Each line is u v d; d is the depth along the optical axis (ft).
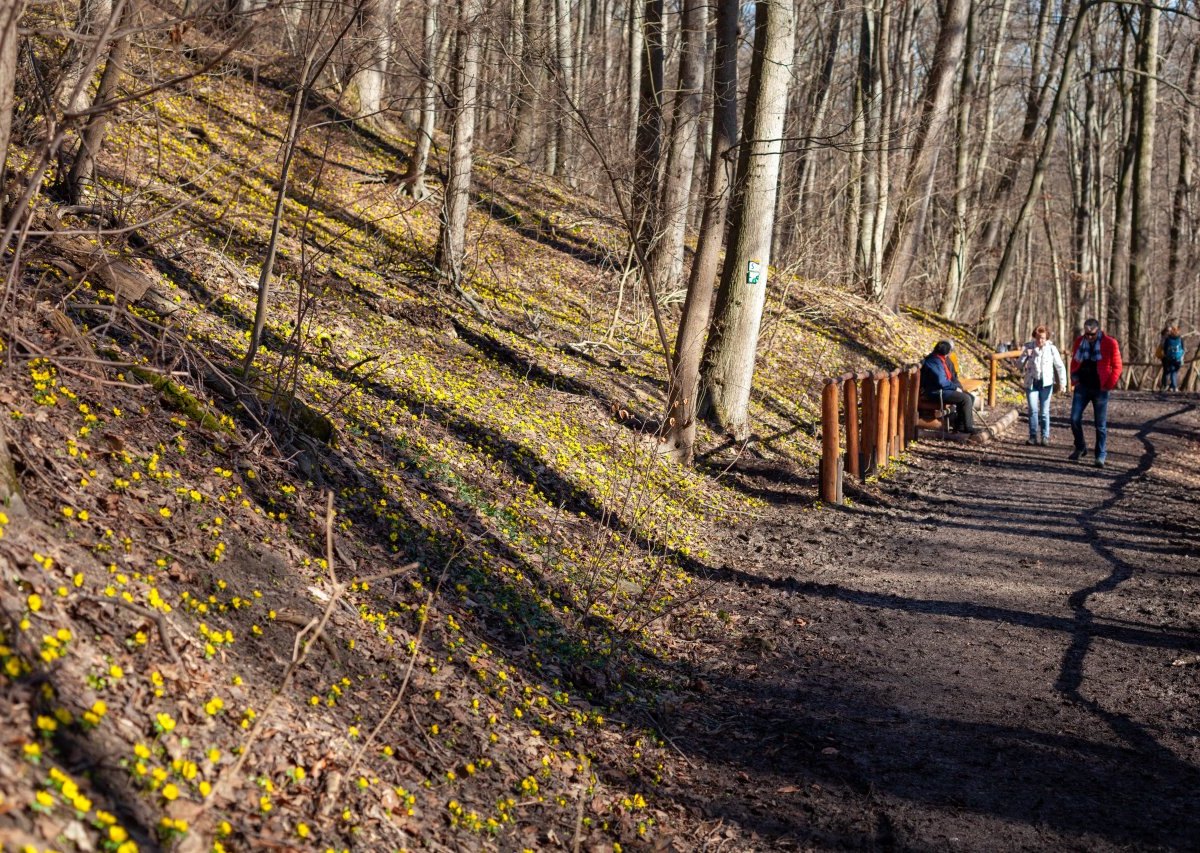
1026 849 15.35
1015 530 36.99
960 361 86.74
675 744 19.33
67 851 9.41
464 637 20.39
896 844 15.62
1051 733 19.48
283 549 18.99
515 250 62.13
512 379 42.73
